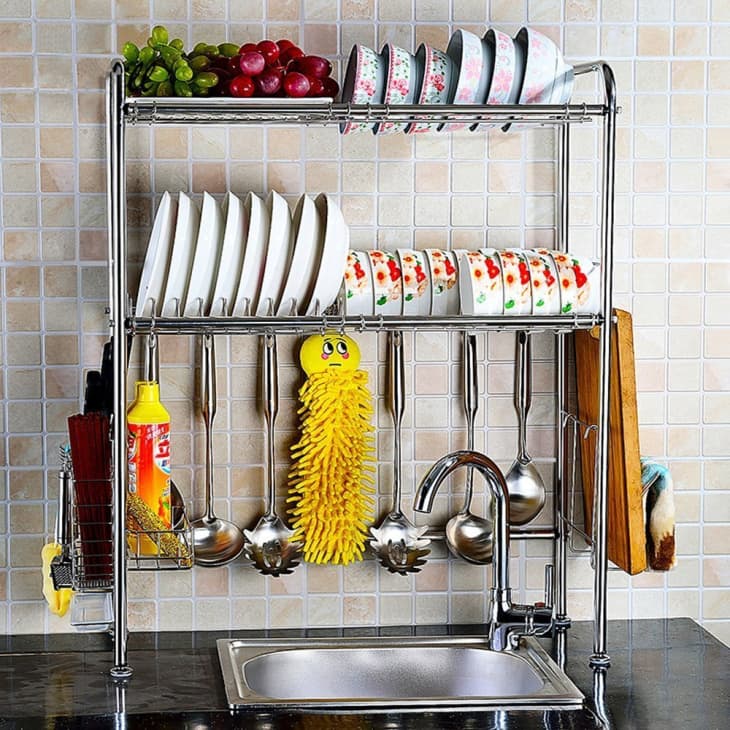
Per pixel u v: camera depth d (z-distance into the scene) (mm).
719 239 2055
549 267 1812
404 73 1755
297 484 1950
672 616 2088
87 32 1917
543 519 2061
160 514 1798
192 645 1927
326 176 1975
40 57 1913
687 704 1682
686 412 2066
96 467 1747
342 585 2020
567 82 1778
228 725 1592
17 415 1945
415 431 2020
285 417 1988
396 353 1967
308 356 1923
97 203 1937
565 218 2010
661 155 2033
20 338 1939
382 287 1828
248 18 1943
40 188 1926
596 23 2006
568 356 2043
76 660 1852
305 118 1724
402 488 2021
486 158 2002
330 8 1954
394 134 1981
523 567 2055
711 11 2023
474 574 2041
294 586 2012
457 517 2008
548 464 2053
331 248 1742
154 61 1736
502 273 1796
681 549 2086
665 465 2070
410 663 1912
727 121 2041
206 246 1720
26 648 1906
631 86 2021
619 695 1716
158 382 1946
